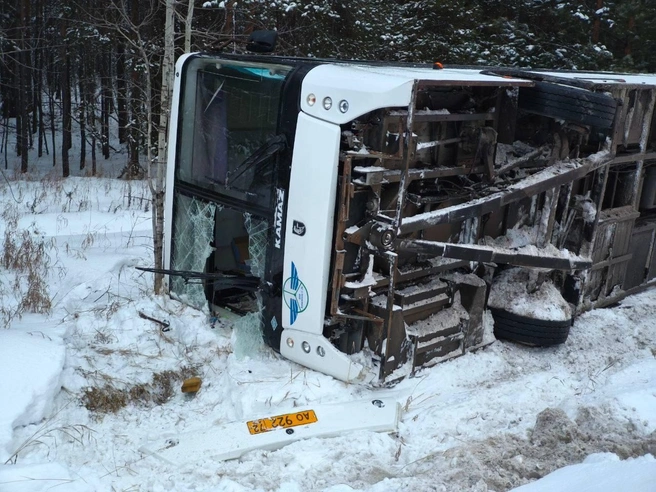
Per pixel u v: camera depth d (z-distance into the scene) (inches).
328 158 198.4
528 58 838.5
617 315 299.4
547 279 271.7
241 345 231.1
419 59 804.6
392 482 162.6
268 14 613.0
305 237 206.7
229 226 258.7
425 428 195.8
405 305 221.0
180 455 175.6
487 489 157.0
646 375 239.9
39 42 1082.1
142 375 216.4
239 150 227.0
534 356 256.5
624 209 302.8
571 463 171.5
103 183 727.7
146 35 634.2
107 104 1057.5
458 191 235.1
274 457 177.8
